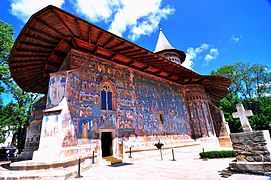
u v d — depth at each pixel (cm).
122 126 1243
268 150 499
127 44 1162
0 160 1758
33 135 1475
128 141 1237
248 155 536
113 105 1255
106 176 654
